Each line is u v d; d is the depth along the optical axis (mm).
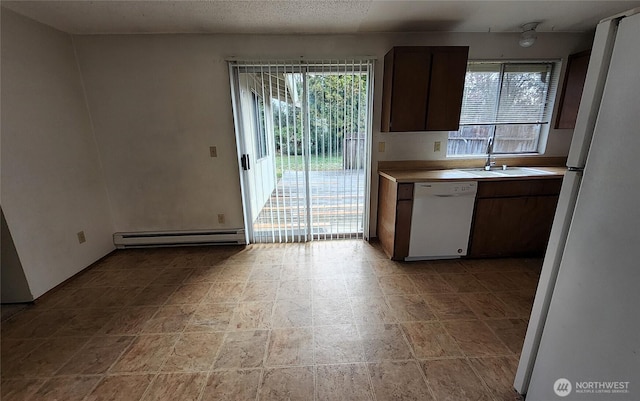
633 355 832
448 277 2385
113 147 2834
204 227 3100
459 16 2320
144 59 2648
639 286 800
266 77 2744
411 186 2461
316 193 3059
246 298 2133
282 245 3107
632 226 807
